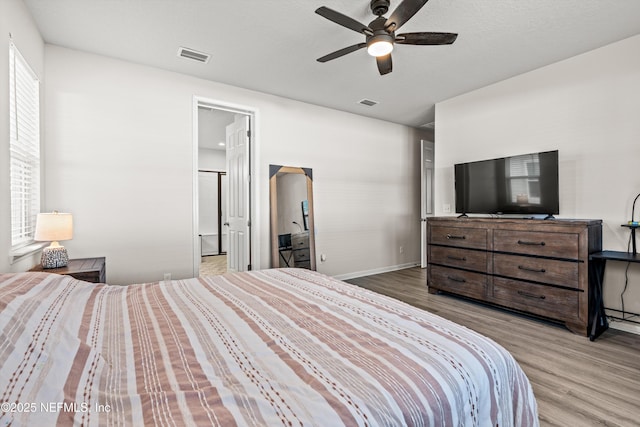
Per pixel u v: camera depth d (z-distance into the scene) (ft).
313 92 12.71
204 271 17.78
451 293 12.11
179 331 3.66
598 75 9.34
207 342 3.38
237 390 2.50
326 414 2.21
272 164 13.05
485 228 10.73
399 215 17.56
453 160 13.30
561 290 8.86
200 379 2.67
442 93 12.82
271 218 12.92
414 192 18.24
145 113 10.27
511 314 10.22
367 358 3.02
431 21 7.86
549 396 5.83
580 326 8.52
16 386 2.20
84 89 9.34
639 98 8.67
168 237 10.68
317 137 14.33
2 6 6.05
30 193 8.11
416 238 18.42
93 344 3.26
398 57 9.76
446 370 2.88
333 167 14.90
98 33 8.39
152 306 4.57
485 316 10.03
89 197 9.41
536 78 10.70
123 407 2.31
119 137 9.86
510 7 7.32
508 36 8.59
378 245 16.67
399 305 4.66
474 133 12.55
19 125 7.33
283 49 9.27
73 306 4.00
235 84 11.84
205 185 23.54
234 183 13.94
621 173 8.99
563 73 10.06
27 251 7.18
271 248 12.94
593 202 9.51
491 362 3.22
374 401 2.39
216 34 8.46
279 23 7.97
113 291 5.26
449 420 2.59
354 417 2.21
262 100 12.72
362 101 13.78
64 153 9.05
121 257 9.91
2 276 4.17
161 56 9.67
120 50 9.30
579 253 8.51
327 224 14.75
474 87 12.23
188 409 2.25
